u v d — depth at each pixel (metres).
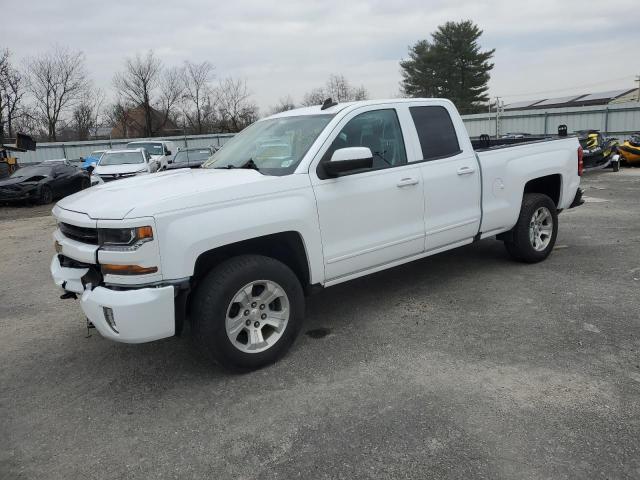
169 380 3.78
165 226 3.29
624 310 4.54
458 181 4.99
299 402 3.36
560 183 6.15
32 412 3.46
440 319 4.58
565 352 3.81
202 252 3.41
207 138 37.44
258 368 3.82
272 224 3.70
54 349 4.47
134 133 55.94
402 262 4.75
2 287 6.61
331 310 4.97
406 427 3.01
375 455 2.78
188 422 3.22
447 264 6.27
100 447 3.02
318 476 2.65
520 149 5.67
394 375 3.62
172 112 55.91
